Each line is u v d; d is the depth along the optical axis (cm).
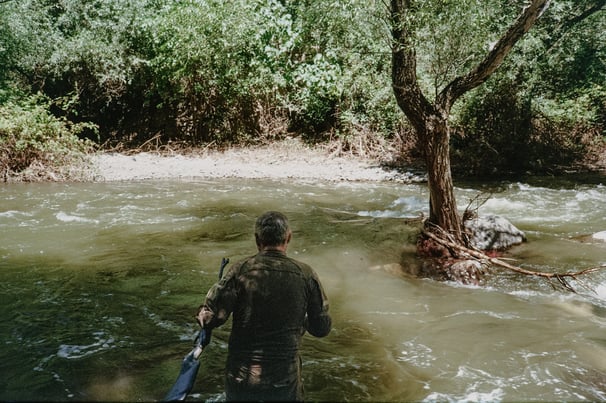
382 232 805
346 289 583
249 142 1633
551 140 1422
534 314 518
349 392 374
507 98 1341
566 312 524
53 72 1680
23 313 496
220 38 1527
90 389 371
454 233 680
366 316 511
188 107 1670
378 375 399
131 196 1041
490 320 503
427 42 672
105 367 402
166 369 401
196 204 984
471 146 1348
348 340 459
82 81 1702
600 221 866
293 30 1544
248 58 1585
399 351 439
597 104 1543
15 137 1210
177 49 1548
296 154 1521
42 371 393
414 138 1487
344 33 795
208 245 730
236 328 314
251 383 304
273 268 315
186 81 1628
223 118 1650
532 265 656
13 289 555
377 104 1497
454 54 675
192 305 525
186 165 1407
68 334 455
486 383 389
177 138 1673
